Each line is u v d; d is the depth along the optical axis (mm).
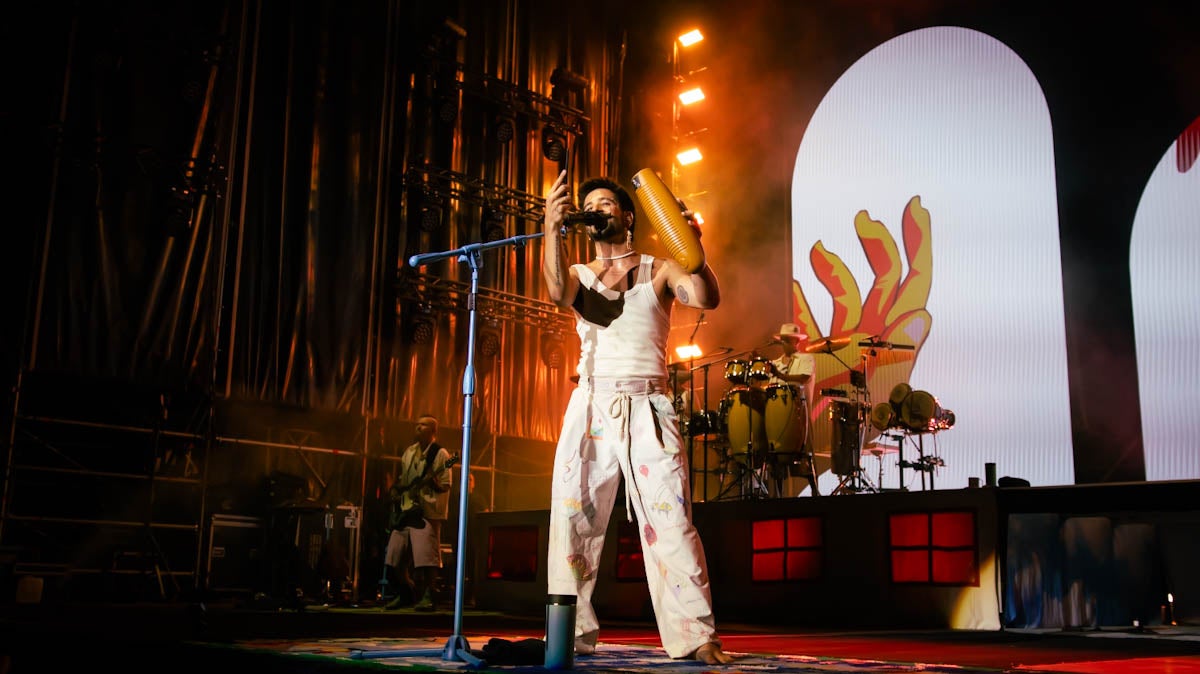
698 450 9961
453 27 10961
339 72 10266
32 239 8125
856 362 10648
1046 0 9820
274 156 9695
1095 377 8867
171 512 8820
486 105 11539
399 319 10328
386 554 8016
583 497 2811
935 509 5707
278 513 8594
